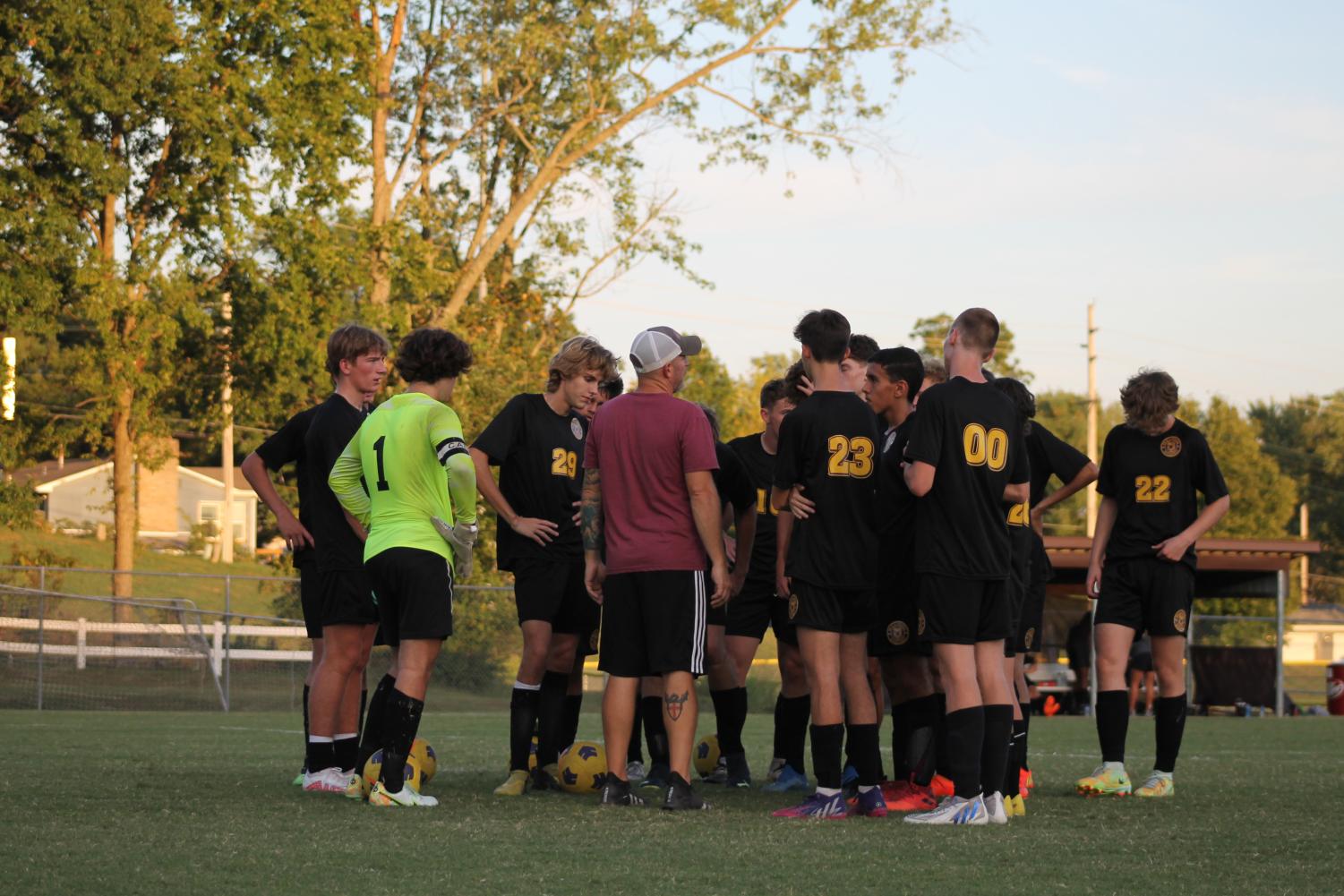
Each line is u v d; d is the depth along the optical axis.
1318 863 14.25
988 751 17.61
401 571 18.06
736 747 23.42
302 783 20.23
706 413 20.94
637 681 18.97
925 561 17.47
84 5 80.69
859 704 18.59
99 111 83.75
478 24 100.06
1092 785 21.62
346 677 19.89
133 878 12.30
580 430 21.30
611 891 12.12
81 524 187.00
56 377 166.50
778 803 20.20
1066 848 15.09
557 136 103.50
